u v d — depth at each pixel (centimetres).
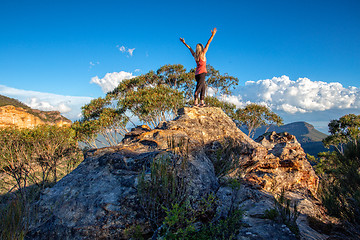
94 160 586
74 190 484
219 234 391
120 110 2269
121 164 543
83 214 427
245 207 578
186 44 892
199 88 928
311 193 916
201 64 882
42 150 1603
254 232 411
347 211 500
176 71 2912
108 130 2272
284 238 392
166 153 525
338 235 504
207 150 742
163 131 721
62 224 411
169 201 399
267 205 617
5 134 1495
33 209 428
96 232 404
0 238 325
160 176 405
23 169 1481
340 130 2636
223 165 640
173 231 376
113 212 425
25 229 365
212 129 840
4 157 1411
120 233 407
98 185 492
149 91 2161
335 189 538
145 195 391
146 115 2150
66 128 1820
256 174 927
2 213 361
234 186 459
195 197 431
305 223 576
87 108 2467
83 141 2205
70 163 1855
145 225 415
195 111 909
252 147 881
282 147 1154
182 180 415
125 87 2680
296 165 991
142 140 690
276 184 892
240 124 3027
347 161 578
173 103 2097
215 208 473
